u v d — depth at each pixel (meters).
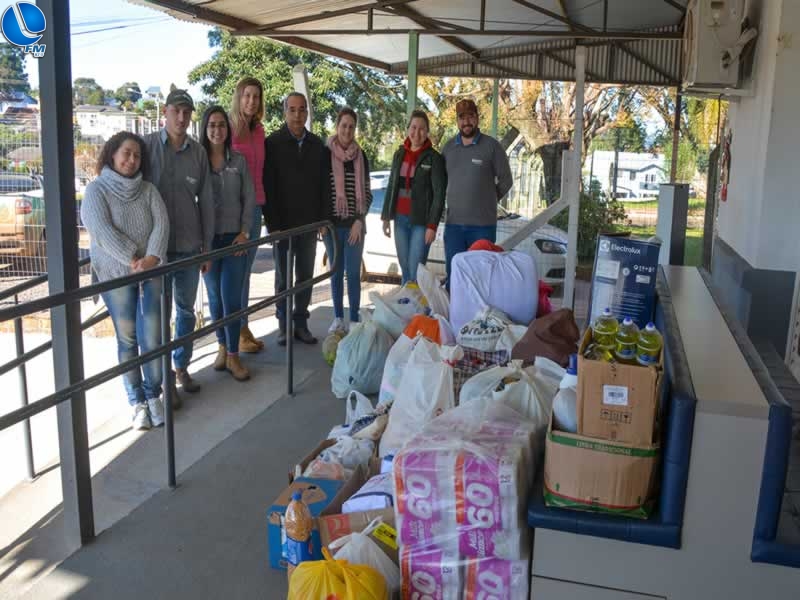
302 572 2.21
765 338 4.68
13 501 3.77
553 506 2.28
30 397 6.06
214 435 4.14
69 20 2.77
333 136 5.73
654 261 3.10
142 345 4.29
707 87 5.20
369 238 9.81
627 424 2.18
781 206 4.58
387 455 3.07
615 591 2.26
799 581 2.12
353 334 4.73
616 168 12.71
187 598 2.68
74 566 2.87
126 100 27.06
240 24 7.18
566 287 6.27
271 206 5.48
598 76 10.38
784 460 2.06
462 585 2.35
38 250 8.27
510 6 7.89
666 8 8.36
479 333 3.94
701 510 2.14
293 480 3.16
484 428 2.52
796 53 4.44
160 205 4.09
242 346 5.61
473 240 5.89
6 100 16.77
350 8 7.01
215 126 4.67
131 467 3.76
